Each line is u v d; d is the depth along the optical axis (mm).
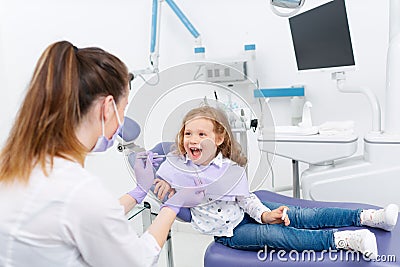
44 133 771
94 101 821
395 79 1555
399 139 1508
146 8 2400
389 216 1269
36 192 753
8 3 2559
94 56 842
